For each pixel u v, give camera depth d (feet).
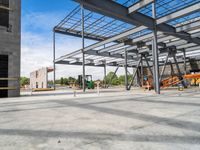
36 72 110.83
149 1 32.63
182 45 67.36
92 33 74.43
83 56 64.90
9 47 35.12
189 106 18.29
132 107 18.03
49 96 36.01
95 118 12.65
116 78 186.80
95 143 7.38
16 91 35.35
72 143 7.39
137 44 62.69
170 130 9.30
